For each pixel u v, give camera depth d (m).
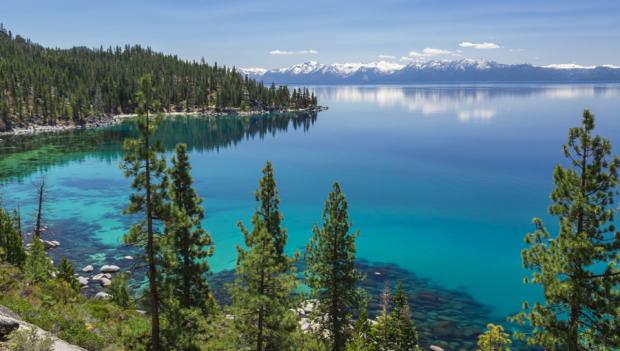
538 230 19.55
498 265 51.50
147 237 20.47
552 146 143.25
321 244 28.56
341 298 28.41
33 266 31.45
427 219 70.00
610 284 16.89
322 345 24.66
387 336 27.53
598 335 17.14
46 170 104.50
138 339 22.02
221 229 64.75
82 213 69.88
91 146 142.38
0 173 99.44
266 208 27.64
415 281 46.88
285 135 184.38
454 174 104.38
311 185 94.88
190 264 25.30
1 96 181.88
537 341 18.64
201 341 22.16
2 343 14.94
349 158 128.88
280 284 20.69
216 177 103.88
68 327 21.06
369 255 54.78
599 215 17.77
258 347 20.25
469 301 42.16
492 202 79.19
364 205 78.38
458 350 32.97
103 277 44.12
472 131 191.62
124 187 88.50
